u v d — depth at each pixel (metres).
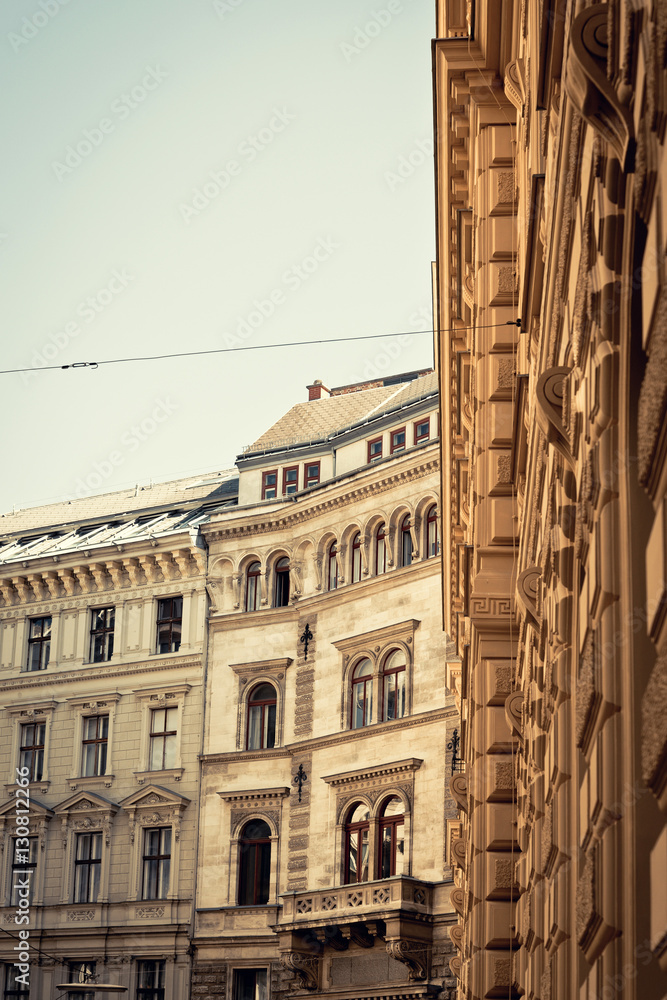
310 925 34.84
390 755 35.53
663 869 4.65
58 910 41.31
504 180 14.56
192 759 40.97
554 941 8.73
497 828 15.73
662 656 4.34
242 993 37.44
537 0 8.38
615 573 5.41
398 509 37.56
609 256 5.28
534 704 10.55
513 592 15.28
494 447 15.31
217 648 41.72
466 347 18.11
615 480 5.42
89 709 43.66
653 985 4.93
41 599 46.16
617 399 5.39
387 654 36.94
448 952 32.50
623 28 4.75
